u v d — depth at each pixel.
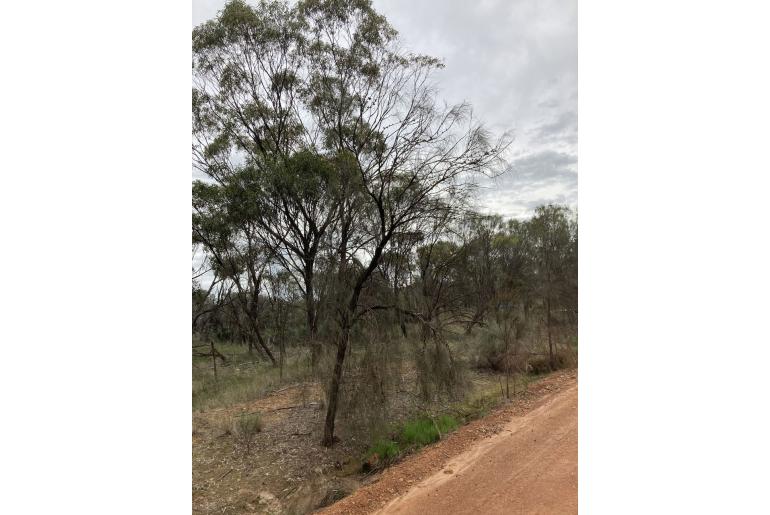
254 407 10.48
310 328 9.69
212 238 15.48
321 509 5.84
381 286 8.64
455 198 9.12
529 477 5.76
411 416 9.13
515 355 12.66
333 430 8.30
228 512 5.95
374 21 13.66
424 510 5.29
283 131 17.12
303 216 11.88
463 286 15.70
